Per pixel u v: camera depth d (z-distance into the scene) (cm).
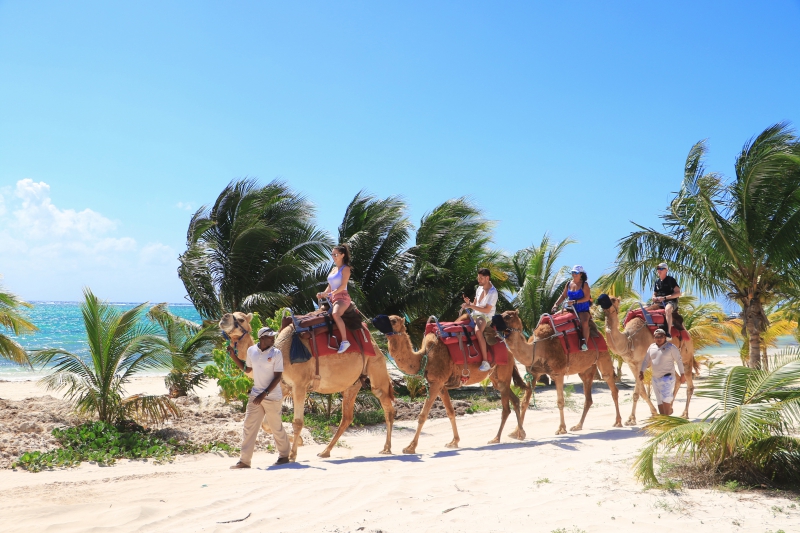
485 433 1257
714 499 583
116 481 712
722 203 1516
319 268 2053
